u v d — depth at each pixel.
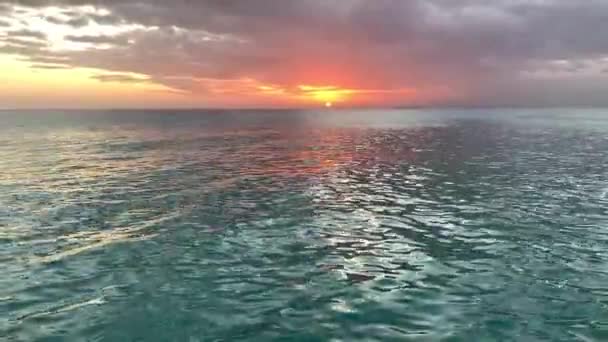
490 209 14.35
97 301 7.51
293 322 6.74
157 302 7.48
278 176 21.50
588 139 42.81
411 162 26.72
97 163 26.34
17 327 6.53
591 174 21.50
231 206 14.95
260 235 11.57
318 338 6.22
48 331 6.41
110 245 10.68
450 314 6.96
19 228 12.09
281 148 36.38
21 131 60.00
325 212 14.09
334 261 9.56
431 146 37.12
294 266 9.27
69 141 43.16
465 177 20.95
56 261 9.53
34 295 7.74
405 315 6.95
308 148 36.38
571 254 9.88
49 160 27.77
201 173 22.45
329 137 49.31
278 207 14.82
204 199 16.08
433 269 9.04
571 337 6.18
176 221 12.97
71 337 6.24
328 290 8.00
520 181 19.66
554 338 6.16
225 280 8.51
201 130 63.69
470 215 13.57
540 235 11.38
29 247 10.47
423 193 17.16
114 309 7.20
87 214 13.73
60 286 8.16
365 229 12.09
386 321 6.74
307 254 10.04
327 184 19.30
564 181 19.55
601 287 8.02
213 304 7.41
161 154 31.59
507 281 8.35
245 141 43.75
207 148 36.38
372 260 9.62
